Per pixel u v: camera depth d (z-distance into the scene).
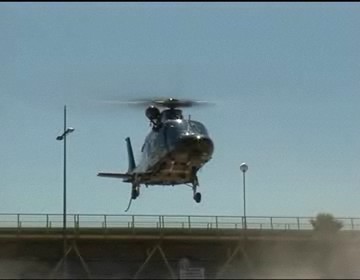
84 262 65.44
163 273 66.44
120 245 66.75
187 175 58.78
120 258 66.62
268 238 69.25
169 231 67.25
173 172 58.56
